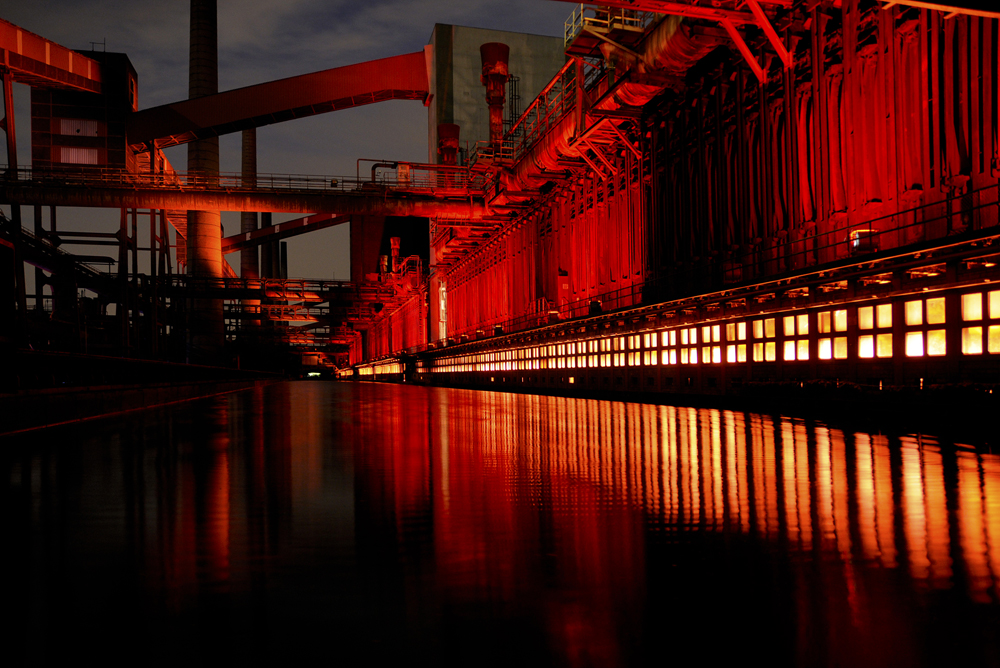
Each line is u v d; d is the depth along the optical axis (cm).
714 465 967
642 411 2475
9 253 1434
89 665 312
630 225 4275
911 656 324
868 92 2356
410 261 11925
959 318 1756
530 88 10238
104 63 8906
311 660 319
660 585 429
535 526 598
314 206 6147
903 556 493
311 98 9612
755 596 408
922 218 2152
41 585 429
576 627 360
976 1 1105
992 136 1939
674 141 3750
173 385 3006
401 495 751
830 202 2541
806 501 700
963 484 793
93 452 1141
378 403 3212
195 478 869
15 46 7194
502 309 7188
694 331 3212
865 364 2106
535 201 6131
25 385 1638
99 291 6669
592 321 4328
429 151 10388
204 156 9550
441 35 9912
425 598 406
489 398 4012
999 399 1534
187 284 9462
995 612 382
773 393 2477
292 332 13862
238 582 436
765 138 2933
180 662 315
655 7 2725
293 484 825
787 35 2781
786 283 2416
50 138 8750
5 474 898
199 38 9688
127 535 563
